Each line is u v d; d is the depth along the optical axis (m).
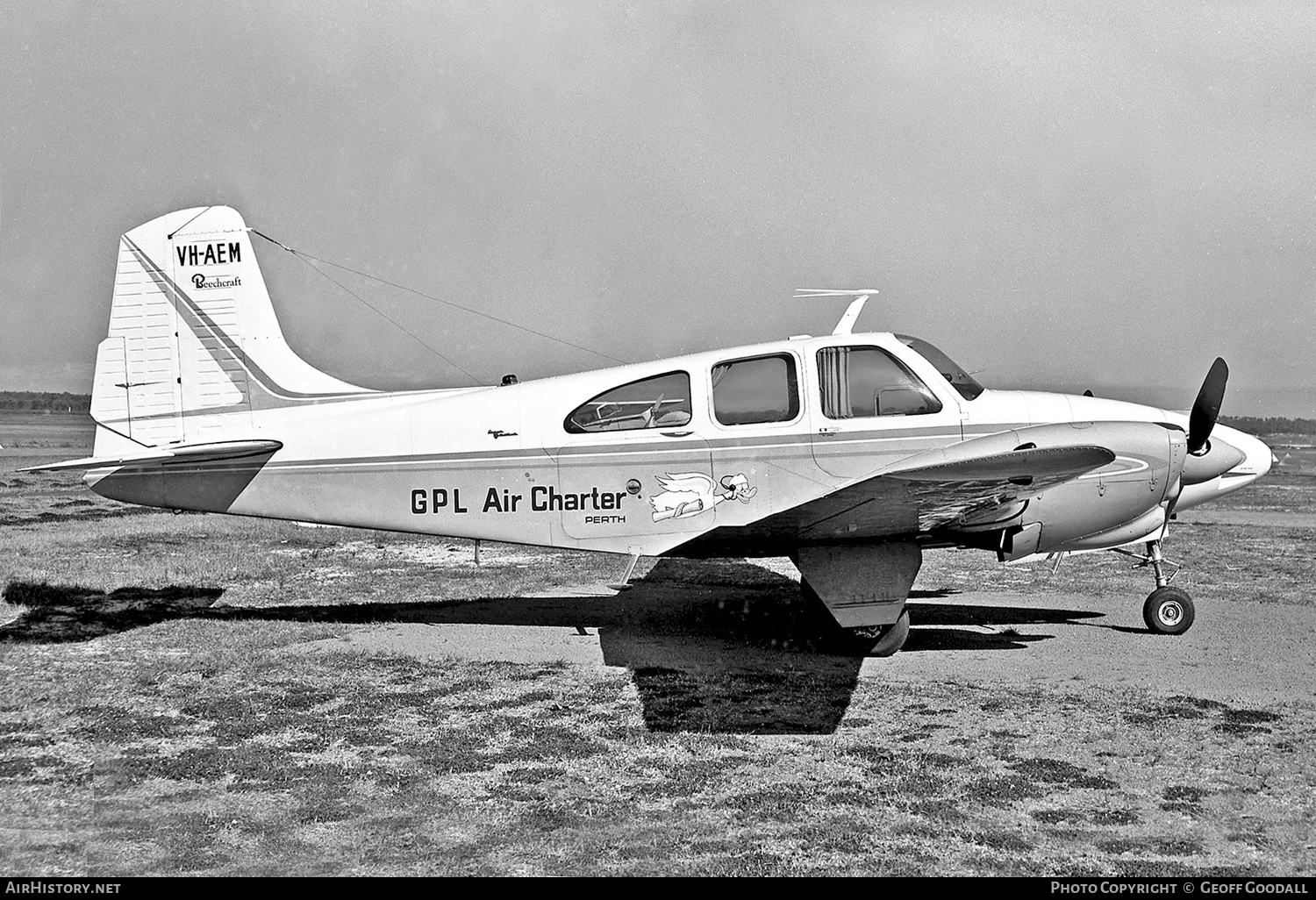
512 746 5.51
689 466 7.84
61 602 9.47
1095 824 4.50
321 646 7.81
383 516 8.14
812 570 7.61
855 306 8.48
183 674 6.89
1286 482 30.58
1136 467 7.46
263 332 8.48
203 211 8.51
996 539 7.75
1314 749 5.44
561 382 8.11
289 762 5.24
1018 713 6.08
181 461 8.28
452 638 8.12
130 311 8.46
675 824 4.51
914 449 7.77
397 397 8.48
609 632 8.34
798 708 6.21
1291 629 8.48
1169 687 6.66
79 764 5.18
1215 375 7.69
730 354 7.89
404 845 4.29
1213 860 4.15
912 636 8.29
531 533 8.01
